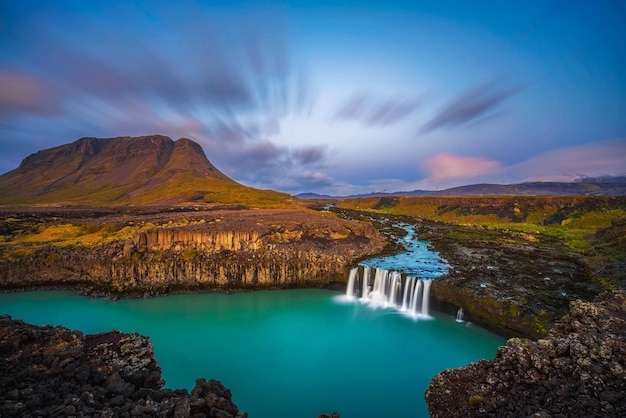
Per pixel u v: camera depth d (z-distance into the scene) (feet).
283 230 271.08
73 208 483.92
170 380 122.21
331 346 145.59
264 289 217.97
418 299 183.73
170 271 214.90
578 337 80.79
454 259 238.68
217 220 326.24
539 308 146.61
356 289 214.07
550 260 232.32
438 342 146.72
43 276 214.69
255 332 159.43
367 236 296.10
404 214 606.55
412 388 116.67
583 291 165.07
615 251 230.07
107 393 76.33
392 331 158.51
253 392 114.83
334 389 116.57
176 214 389.39
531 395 72.90
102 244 241.96
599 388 67.31
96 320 171.94
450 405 77.46
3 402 64.49
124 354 99.55
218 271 216.54
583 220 431.43
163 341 151.12
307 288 222.28
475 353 137.39
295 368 129.29
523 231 378.32
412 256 251.19
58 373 80.33
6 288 207.00
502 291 165.17
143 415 66.28
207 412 73.05
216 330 161.68
